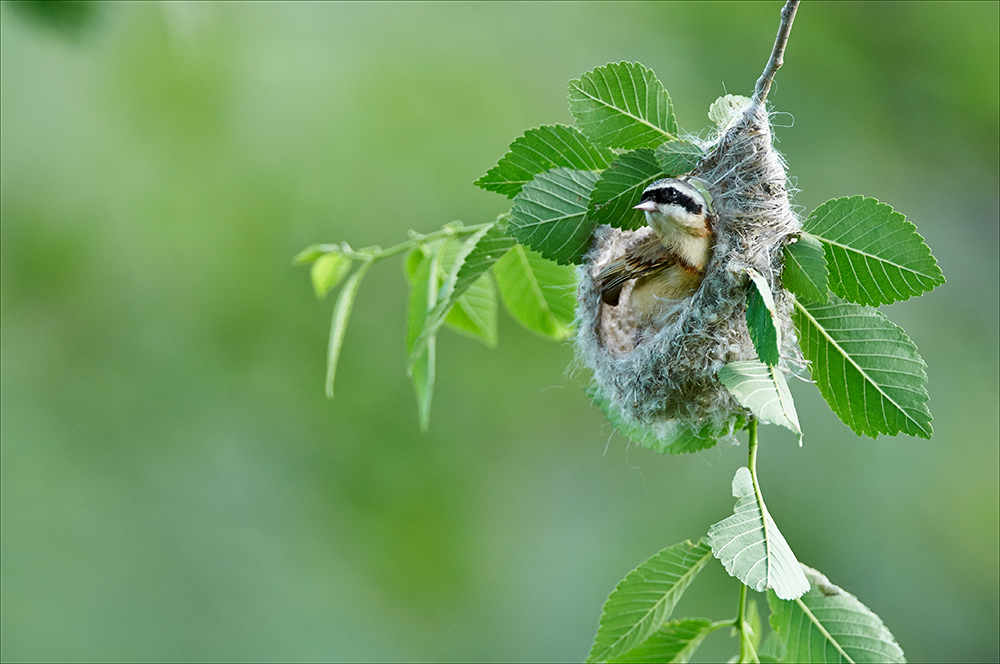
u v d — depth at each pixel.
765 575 3.71
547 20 13.59
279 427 12.56
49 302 12.84
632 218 4.45
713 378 4.70
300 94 13.05
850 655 4.05
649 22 13.38
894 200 12.75
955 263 12.54
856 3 13.30
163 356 12.72
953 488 11.64
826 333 4.21
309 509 12.30
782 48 4.31
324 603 11.83
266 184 12.83
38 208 12.87
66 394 12.56
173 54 12.34
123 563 11.96
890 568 11.13
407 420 12.56
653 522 12.07
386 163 12.85
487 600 12.05
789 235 4.33
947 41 13.03
